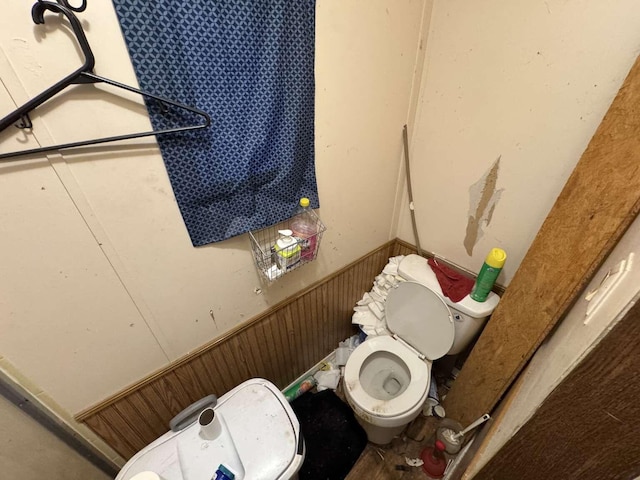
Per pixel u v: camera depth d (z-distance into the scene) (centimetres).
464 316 125
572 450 45
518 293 102
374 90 110
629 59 78
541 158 103
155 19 59
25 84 53
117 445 98
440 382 168
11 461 76
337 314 163
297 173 100
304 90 88
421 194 146
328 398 158
